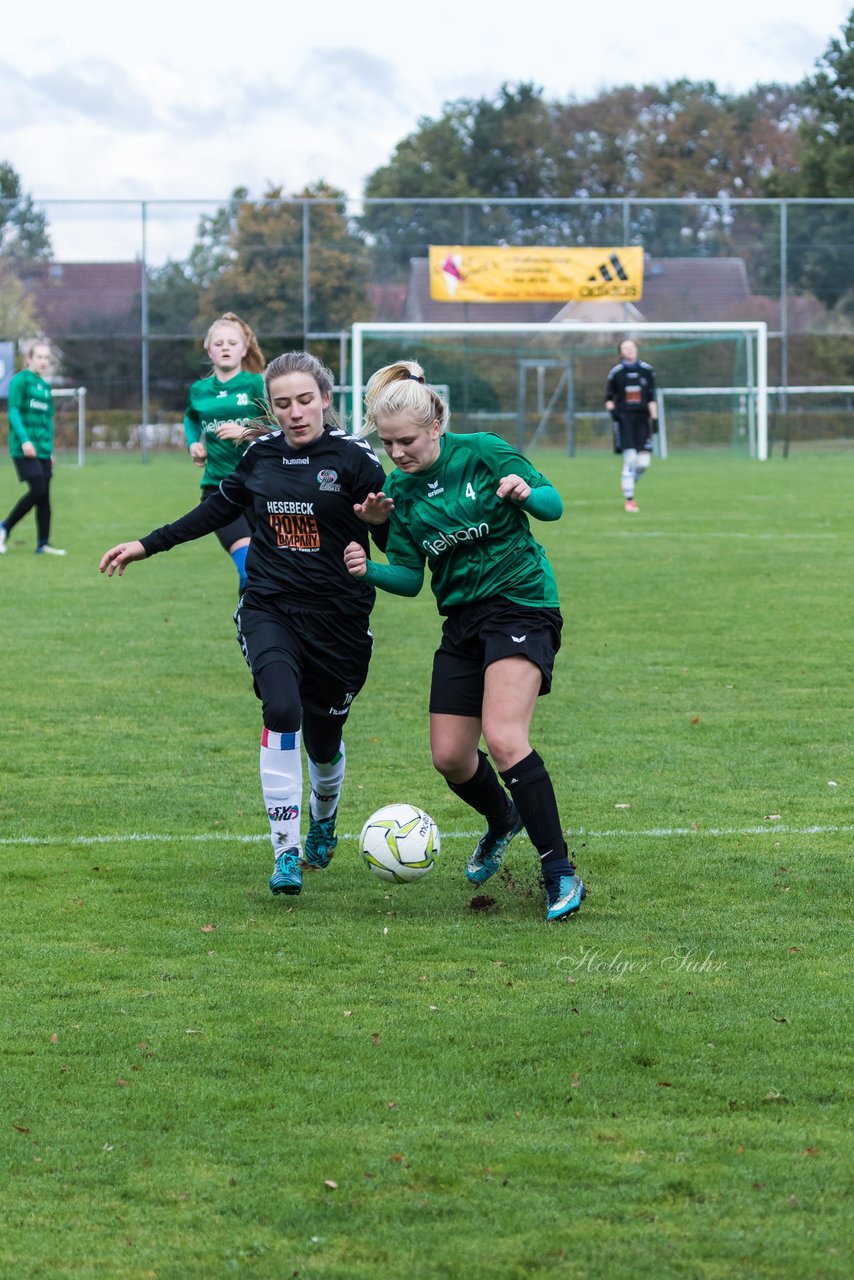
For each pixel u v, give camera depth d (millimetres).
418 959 9422
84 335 79125
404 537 10680
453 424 81188
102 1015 8477
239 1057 7867
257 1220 6238
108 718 17219
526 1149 6789
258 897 10812
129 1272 5867
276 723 10727
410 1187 6473
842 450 81500
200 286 79375
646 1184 6473
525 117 148500
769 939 9773
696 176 146250
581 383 81500
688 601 26312
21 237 78250
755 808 13133
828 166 115125
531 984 8930
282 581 11195
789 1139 6871
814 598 26594
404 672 20000
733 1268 5836
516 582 10438
